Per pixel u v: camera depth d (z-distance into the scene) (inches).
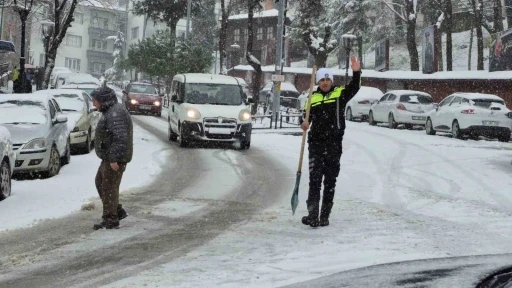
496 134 932.6
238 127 788.0
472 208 413.7
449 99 1009.5
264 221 357.1
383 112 1194.6
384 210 398.6
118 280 234.7
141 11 2310.5
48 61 1165.7
